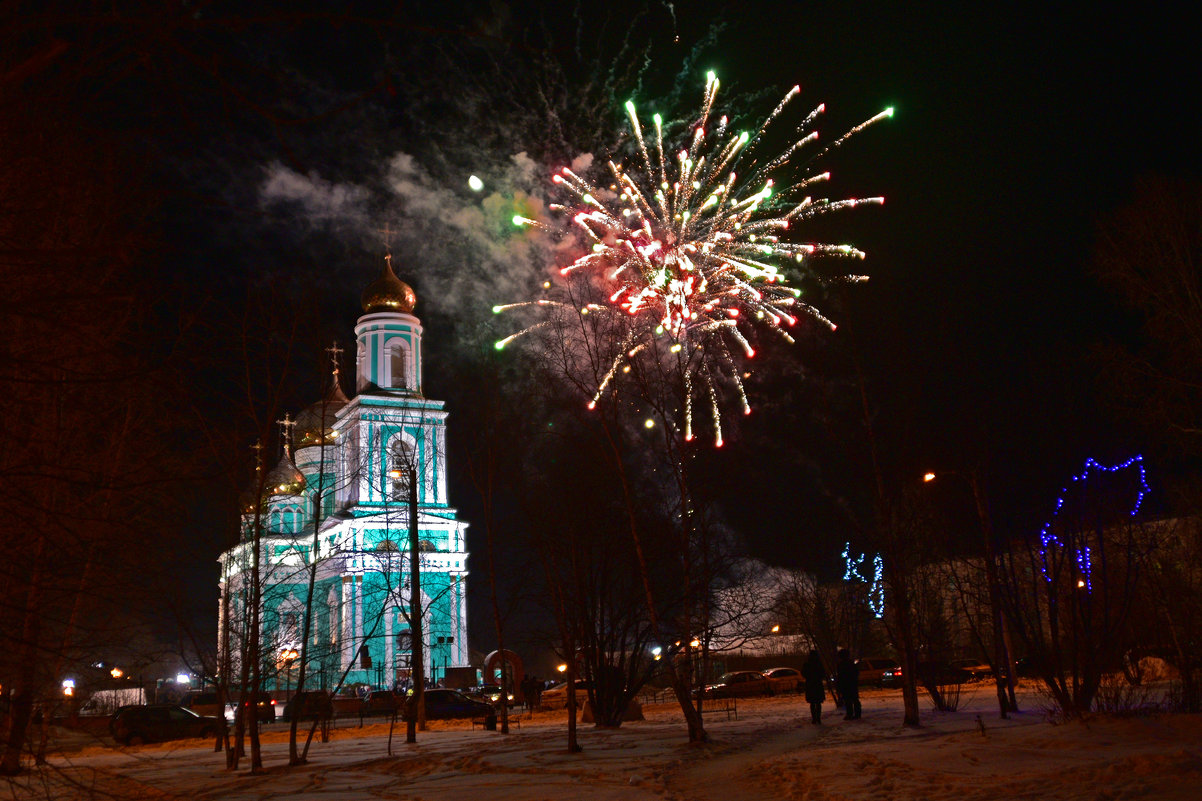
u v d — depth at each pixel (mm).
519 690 46562
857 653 38219
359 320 67375
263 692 32656
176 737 36906
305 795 16781
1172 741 15352
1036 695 31359
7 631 9266
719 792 14164
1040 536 21656
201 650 23547
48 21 4211
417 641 29688
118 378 5855
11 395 6383
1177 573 23828
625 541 27359
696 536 23031
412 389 66062
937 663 29734
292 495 54438
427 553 62281
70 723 34281
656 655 29203
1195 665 20750
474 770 19078
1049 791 11727
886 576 24625
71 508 8648
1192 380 29641
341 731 37781
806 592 40531
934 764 14445
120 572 11203
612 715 29297
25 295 5941
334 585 59469
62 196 6090
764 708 36344
